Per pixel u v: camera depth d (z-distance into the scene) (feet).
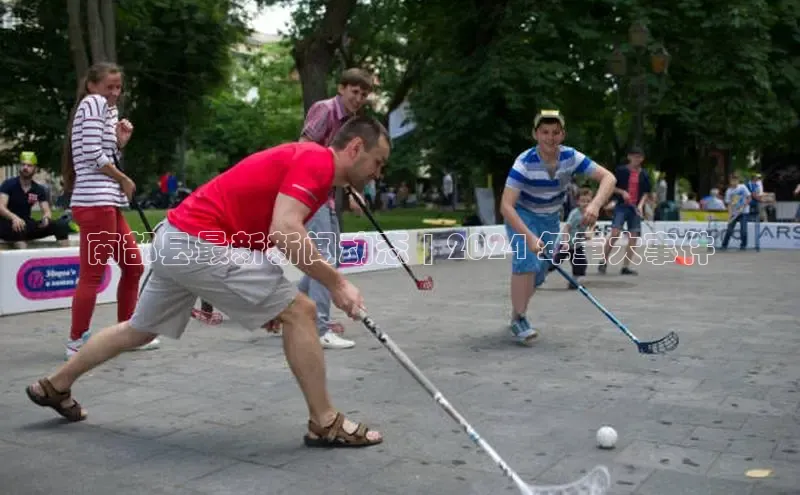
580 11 57.52
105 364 16.05
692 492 9.24
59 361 16.28
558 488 8.80
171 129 80.53
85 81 16.25
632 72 55.83
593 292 28.58
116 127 16.63
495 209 61.87
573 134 61.57
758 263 41.75
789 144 80.74
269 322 10.96
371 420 12.21
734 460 10.38
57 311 23.61
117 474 9.85
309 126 17.04
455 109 55.88
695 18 57.16
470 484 9.52
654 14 57.21
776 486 9.44
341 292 10.32
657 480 9.64
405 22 67.46
